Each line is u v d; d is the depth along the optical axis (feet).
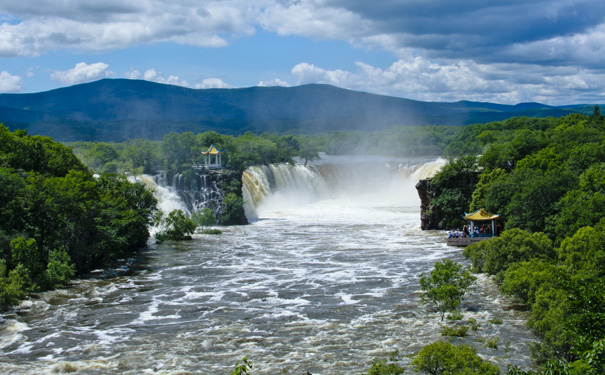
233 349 127.54
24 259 182.09
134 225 255.70
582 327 80.38
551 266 153.79
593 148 288.92
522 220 235.61
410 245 265.34
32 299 168.66
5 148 253.24
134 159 385.50
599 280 85.35
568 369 76.02
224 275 206.08
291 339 133.90
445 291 152.87
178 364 118.32
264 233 311.68
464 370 97.96
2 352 126.62
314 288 184.24
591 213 190.49
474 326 137.69
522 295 155.22
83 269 211.41
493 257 186.60
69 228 209.05
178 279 200.03
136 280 198.49
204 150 425.28
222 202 352.49
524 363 115.03
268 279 198.49
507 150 339.36
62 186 214.90
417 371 106.83
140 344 131.54
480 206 286.25
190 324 147.02
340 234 304.30
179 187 373.81
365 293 176.45
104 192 265.13
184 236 294.25
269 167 458.50
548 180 233.96
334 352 124.47
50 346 130.52
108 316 154.61
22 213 199.21
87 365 117.50
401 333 136.56
